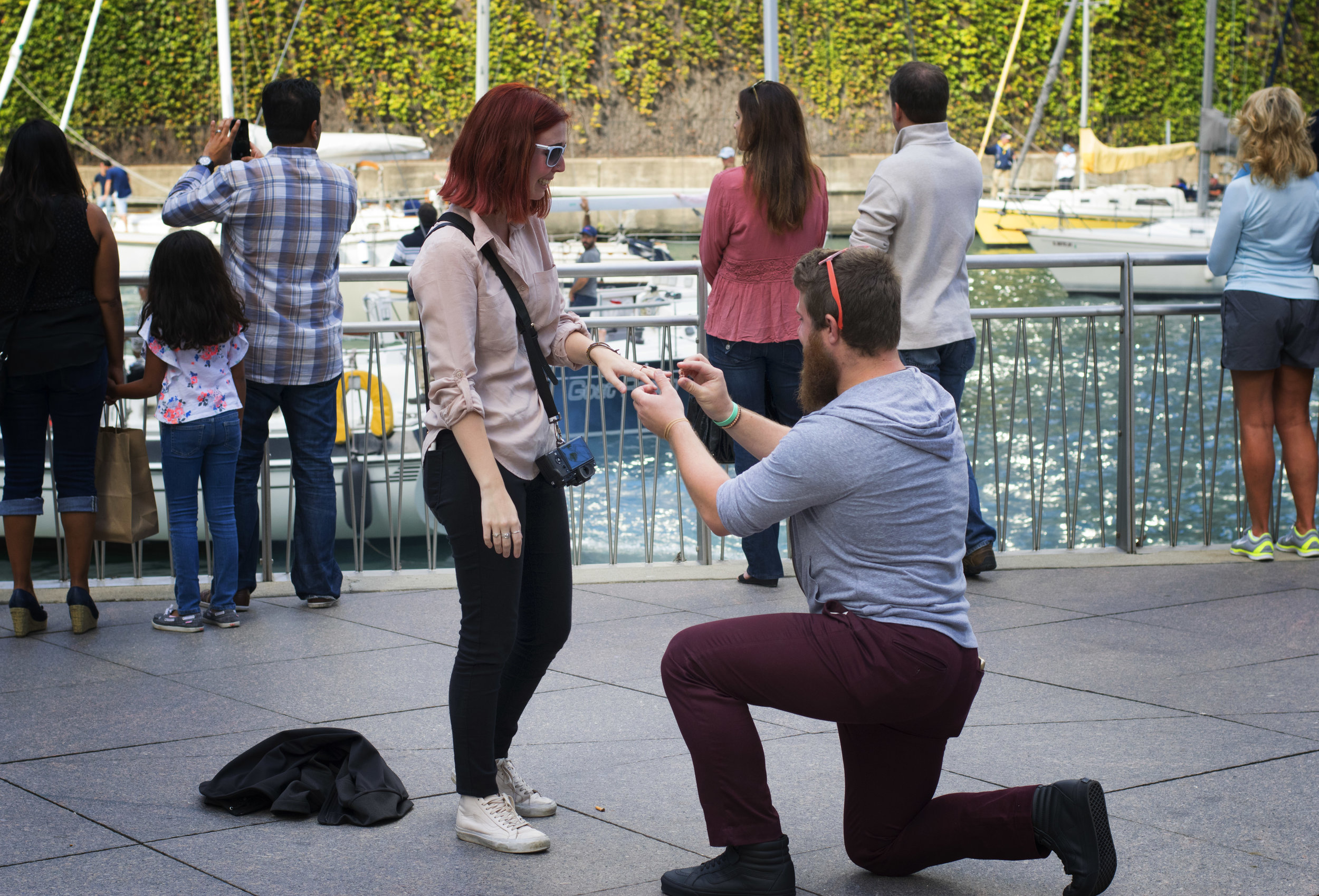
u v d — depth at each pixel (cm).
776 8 1366
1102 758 344
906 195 513
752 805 256
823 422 252
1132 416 599
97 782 332
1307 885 267
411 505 604
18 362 464
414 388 604
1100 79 3316
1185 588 534
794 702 253
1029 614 500
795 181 504
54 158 468
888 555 252
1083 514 770
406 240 1002
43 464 484
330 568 525
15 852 287
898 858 271
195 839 295
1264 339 558
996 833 257
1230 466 811
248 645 467
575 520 661
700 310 580
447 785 331
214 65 3072
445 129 3152
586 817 312
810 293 262
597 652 457
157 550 712
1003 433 815
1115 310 593
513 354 292
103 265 476
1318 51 3341
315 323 509
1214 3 2236
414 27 3127
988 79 3319
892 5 3281
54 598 541
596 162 3158
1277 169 548
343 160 1905
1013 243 2339
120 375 492
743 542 550
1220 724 370
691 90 3281
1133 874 273
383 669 435
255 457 516
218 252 478
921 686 249
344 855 287
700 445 270
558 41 3206
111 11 3011
